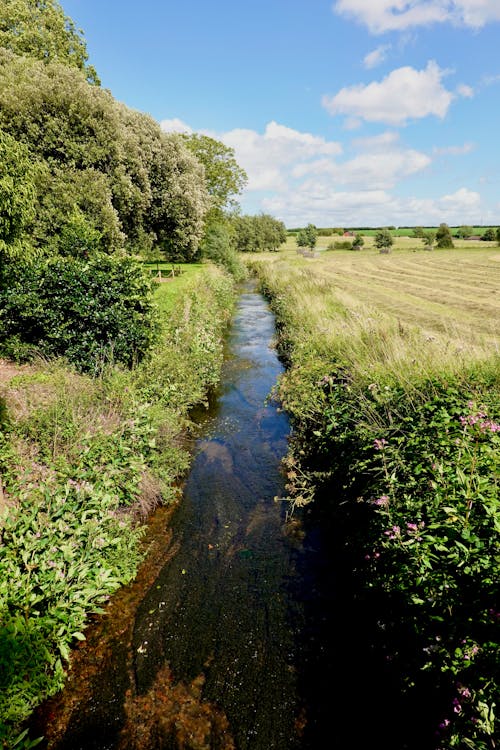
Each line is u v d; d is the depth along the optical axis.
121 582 4.47
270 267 35.41
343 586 4.48
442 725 2.38
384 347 7.77
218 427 8.39
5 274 8.29
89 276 8.13
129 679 3.53
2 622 3.18
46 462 5.02
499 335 11.95
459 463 3.40
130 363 8.57
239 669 3.62
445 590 2.81
